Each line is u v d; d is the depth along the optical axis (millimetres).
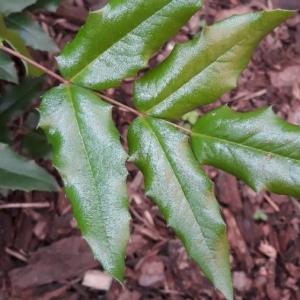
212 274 132
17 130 236
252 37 131
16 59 256
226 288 132
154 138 137
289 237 288
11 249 256
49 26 285
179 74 136
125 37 137
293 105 310
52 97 139
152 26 135
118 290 263
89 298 259
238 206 285
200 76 136
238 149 134
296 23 324
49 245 259
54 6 222
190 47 134
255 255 282
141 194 276
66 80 141
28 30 220
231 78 135
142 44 137
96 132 135
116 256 129
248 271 279
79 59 140
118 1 134
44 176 196
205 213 133
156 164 136
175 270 271
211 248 132
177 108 138
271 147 131
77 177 132
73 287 258
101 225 130
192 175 135
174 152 136
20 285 252
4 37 164
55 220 262
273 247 285
